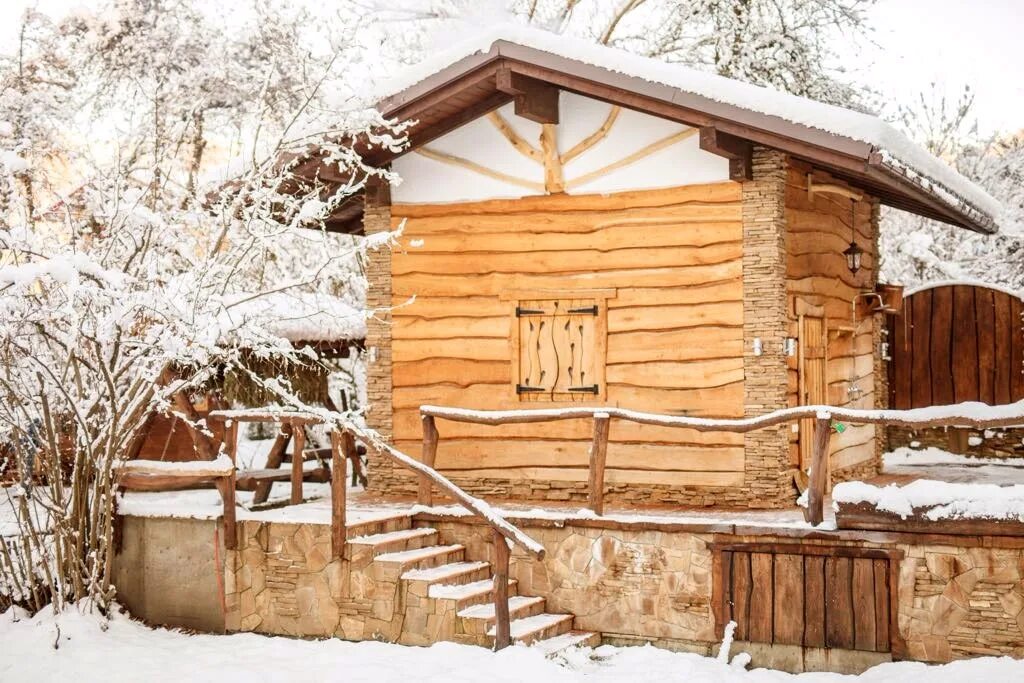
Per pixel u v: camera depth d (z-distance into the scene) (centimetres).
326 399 1605
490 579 1060
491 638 941
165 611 1084
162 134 1405
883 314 1630
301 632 1035
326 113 1076
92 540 1037
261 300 1221
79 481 1029
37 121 1399
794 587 938
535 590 1042
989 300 1636
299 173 1193
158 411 1057
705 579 973
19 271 844
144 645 1005
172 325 976
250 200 1116
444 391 1241
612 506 1134
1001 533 865
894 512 900
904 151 1083
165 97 1992
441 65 1127
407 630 988
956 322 1656
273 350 1020
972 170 2408
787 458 1119
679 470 1135
